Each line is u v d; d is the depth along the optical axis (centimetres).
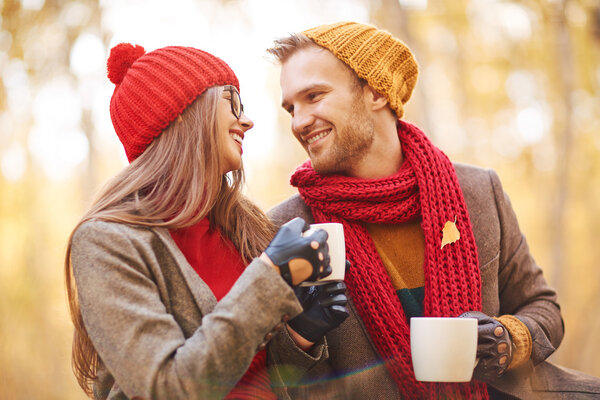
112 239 128
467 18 977
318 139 177
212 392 114
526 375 166
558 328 184
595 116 970
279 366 147
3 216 800
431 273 171
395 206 177
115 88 158
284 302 121
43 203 824
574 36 936
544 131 1029
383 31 186
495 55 1009
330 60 175
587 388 171
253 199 173
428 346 135
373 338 168
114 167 894
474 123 1050
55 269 754
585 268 986
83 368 138
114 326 119
